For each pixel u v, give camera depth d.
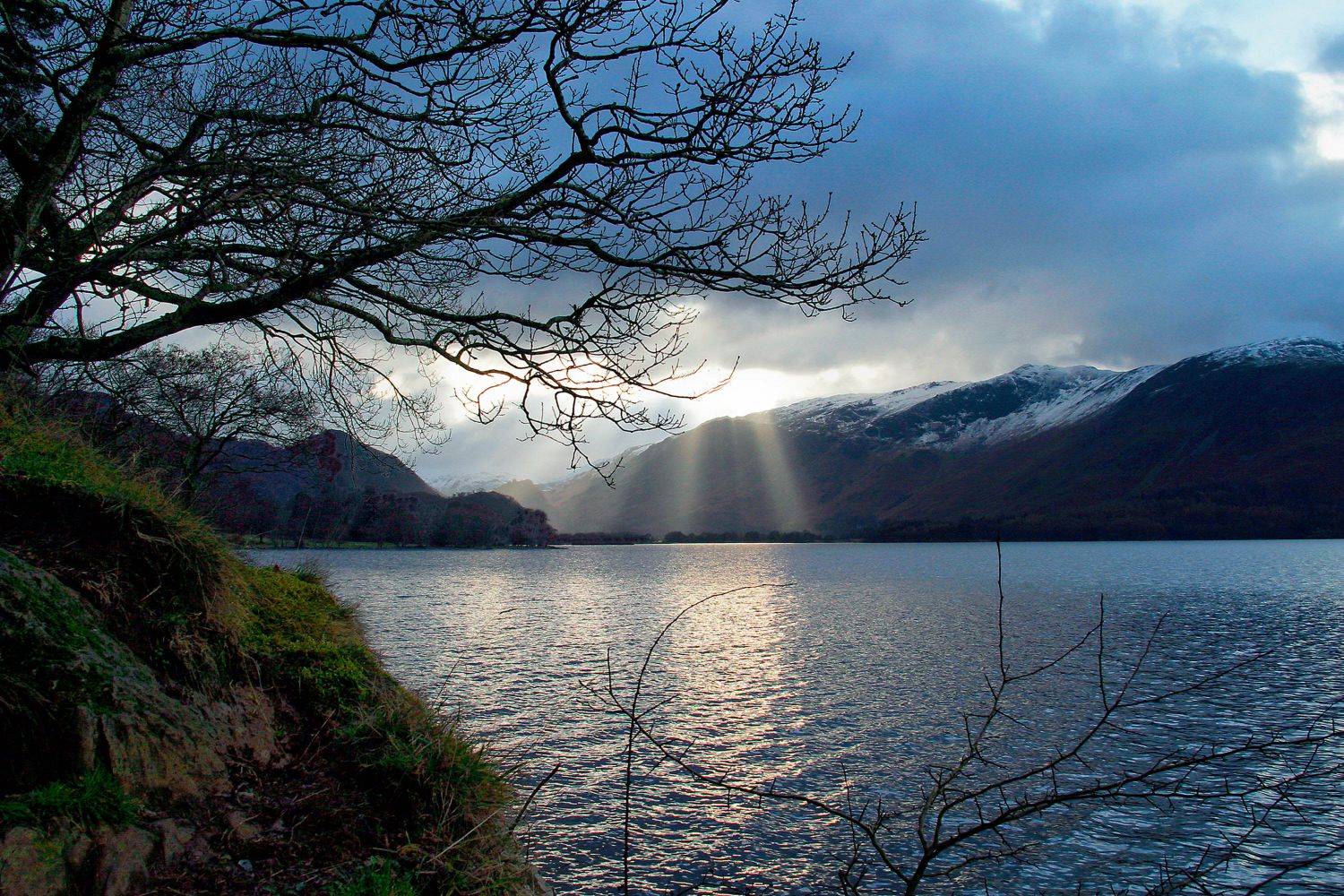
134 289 7.31
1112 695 29.92
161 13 6.74
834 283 6.51
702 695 29.92
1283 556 164.62
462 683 29.89
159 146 7.51
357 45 6.93
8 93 6.43
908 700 29.41
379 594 72.06
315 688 5.23
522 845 5.89
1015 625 53.50
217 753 4.17
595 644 42.50
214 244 7.28
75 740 3.38
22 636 3.56
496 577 109.50
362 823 4.29
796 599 77.94
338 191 7.07
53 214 7.40
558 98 6.82
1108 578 103.38
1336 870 14.78
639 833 16.09
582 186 7.31
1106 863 15.22
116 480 5.25
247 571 6.46
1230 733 23.83
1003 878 14.63
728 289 6.74
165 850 3.41
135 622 4.33
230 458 15.63
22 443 5.08
